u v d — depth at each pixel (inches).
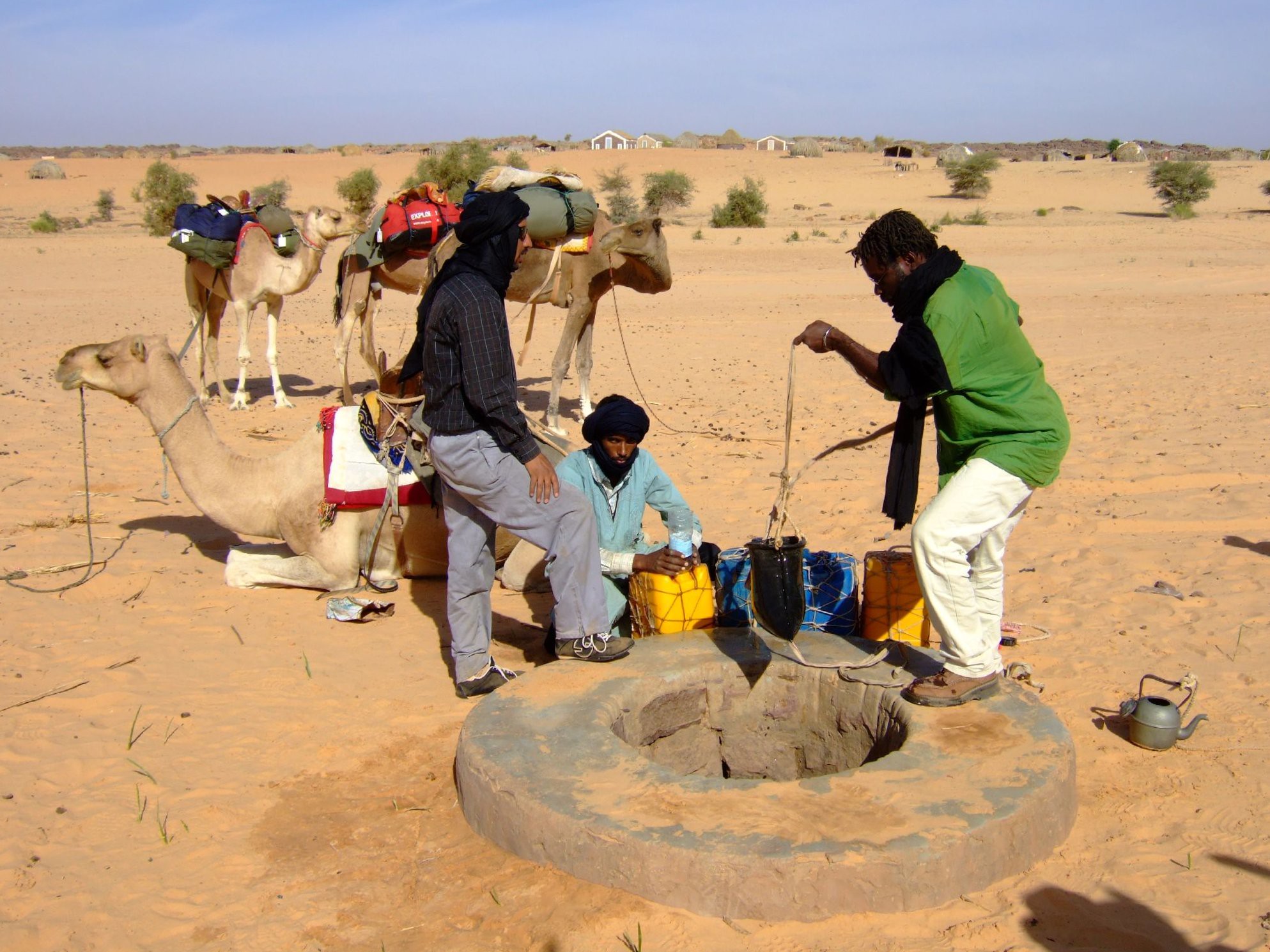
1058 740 173.2
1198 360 610.9
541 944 142.2
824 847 145.0
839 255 1273.4
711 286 1000.9
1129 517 331.3
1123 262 1140.5
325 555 264.7
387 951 143.6
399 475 256.8
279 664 233.6
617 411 215.6
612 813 154.6
